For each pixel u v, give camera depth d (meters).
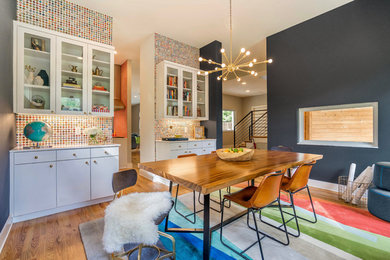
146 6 3.11
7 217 1.99
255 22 3.62
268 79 4.14
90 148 2.62
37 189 2.23
